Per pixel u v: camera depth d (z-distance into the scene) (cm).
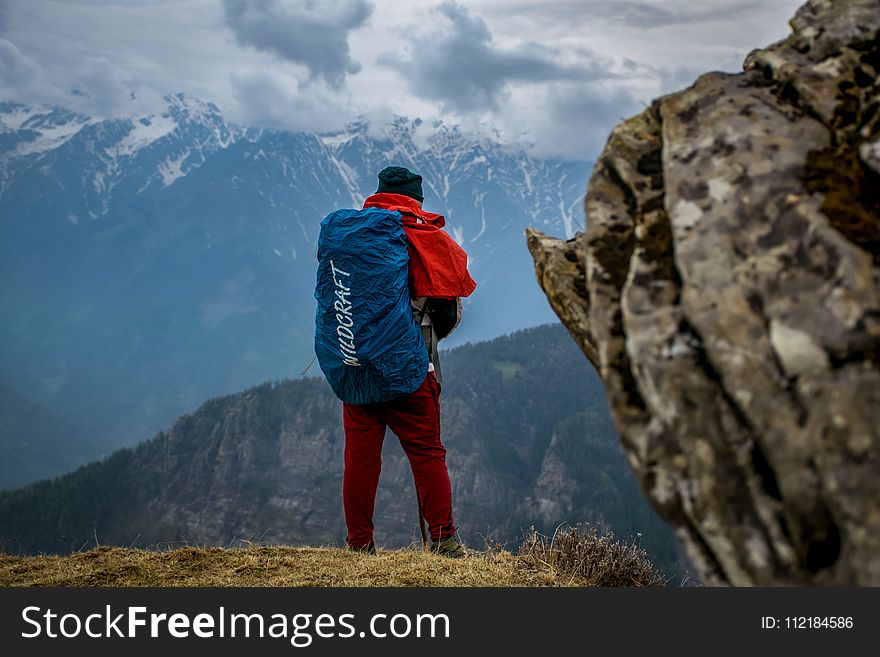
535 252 392
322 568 523
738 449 231
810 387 221
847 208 249
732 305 242
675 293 261
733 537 225
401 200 556
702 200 268
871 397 212
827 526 213
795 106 292
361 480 580
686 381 243
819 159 268
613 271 289
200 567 530
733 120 287
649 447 246
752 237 252
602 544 552
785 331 229
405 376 527
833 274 234
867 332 221
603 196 308
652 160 308
